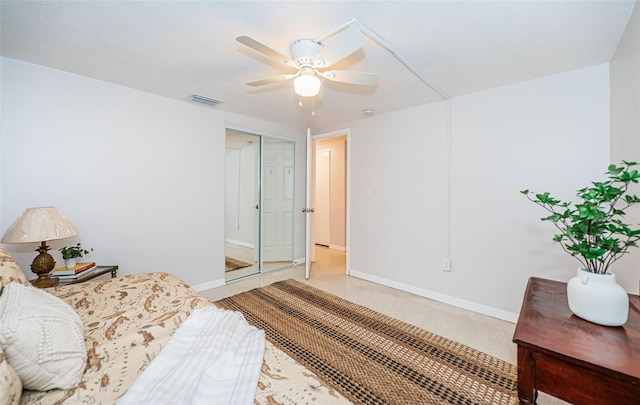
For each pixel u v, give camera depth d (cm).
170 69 220
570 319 105
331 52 156
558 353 85
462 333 225
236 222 500
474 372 176
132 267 265
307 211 364
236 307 274
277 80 188
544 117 229
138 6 144
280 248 433
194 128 307
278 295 306
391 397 154
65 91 225
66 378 89
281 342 210
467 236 272
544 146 229
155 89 263
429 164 299
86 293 158
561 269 223
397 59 200
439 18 152
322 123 396
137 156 266
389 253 337
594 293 101
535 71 218
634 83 160
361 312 264
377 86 251
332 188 571
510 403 149
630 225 165
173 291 164
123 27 163
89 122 238
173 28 164
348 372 175
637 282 159
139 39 176
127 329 120
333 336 219
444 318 252
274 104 307
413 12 147
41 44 182
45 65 213
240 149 482
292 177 433
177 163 294
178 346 104
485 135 260
